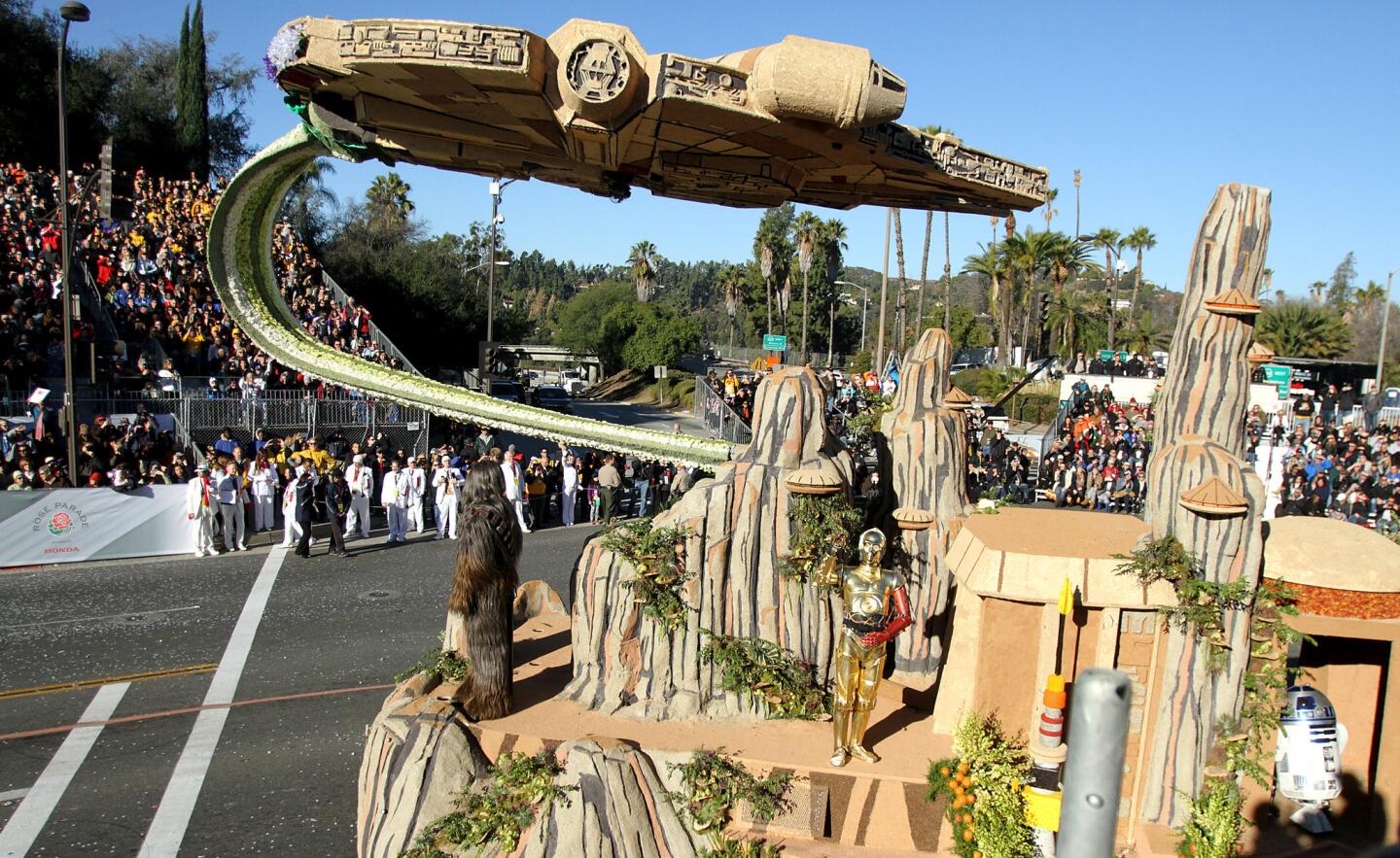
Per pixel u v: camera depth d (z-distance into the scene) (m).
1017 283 59.28
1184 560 6.29
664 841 6.36
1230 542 6.27
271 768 9.21
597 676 7.64
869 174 7.31
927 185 7.51
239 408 21.69
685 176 7.42
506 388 39.28
